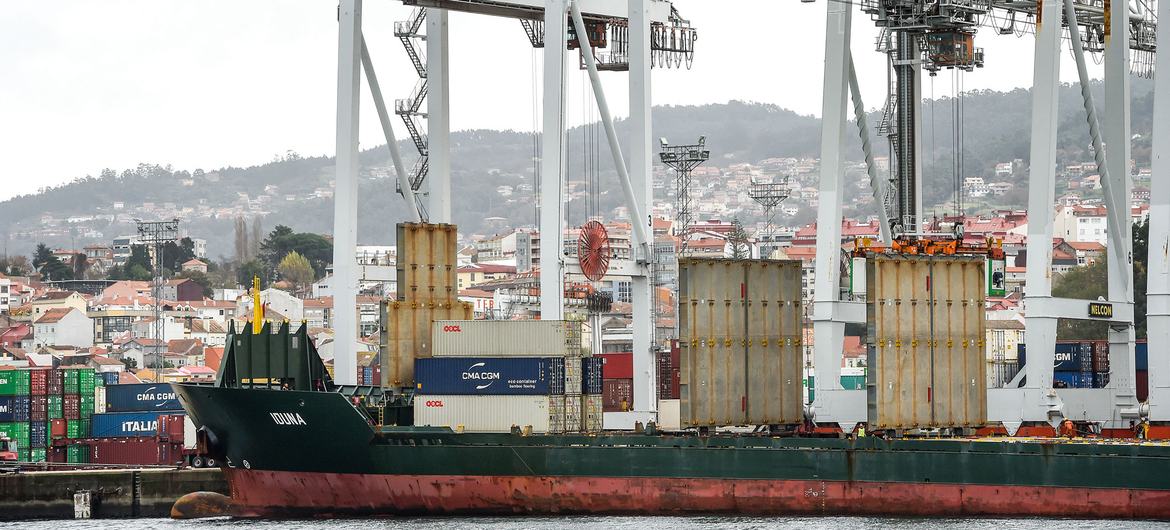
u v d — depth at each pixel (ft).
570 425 655.76
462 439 653.30
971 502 604.49
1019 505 597.93
